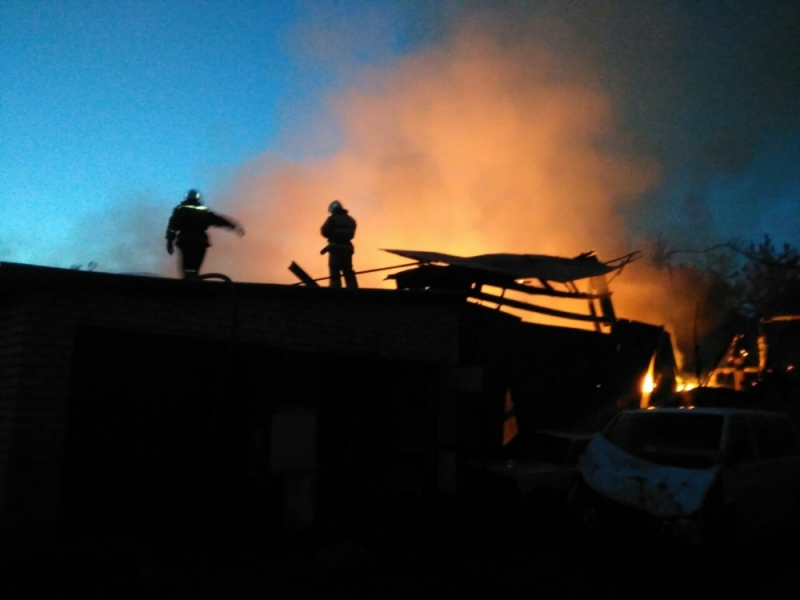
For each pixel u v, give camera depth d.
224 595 5.92
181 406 7.89
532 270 12.98
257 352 8.54
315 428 8.95
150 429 7.63
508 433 11.70
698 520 7.10
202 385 8.09
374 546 7.84
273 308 8.75
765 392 16.52
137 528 7.46
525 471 9.27
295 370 8.88
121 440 7.41
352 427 10.87
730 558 7.49
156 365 7.74
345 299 9.51
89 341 7.29
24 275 6.71
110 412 7.37
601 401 13.68
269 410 8.52
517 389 12.10
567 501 8.32
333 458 10.55
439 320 10.77
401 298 10.12
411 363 10.45
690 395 16.27
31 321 6.95
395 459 10.91
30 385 6.88
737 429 8.28
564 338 13.30
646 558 7.93
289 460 8.59
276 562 6.99
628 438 8.59
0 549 6.58
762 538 8.41
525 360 12.48
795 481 8.93
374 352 9.80
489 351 11.77
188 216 10.84
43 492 6.88
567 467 9.77
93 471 7.21
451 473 10.34
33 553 6.46
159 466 7.66
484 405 11.30
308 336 9.07
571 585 6.78
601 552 8.12
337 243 12.99
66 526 7.00
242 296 8.45
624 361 14.45
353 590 6.27
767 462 8.51
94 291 7.33
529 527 8.93
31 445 6.84
